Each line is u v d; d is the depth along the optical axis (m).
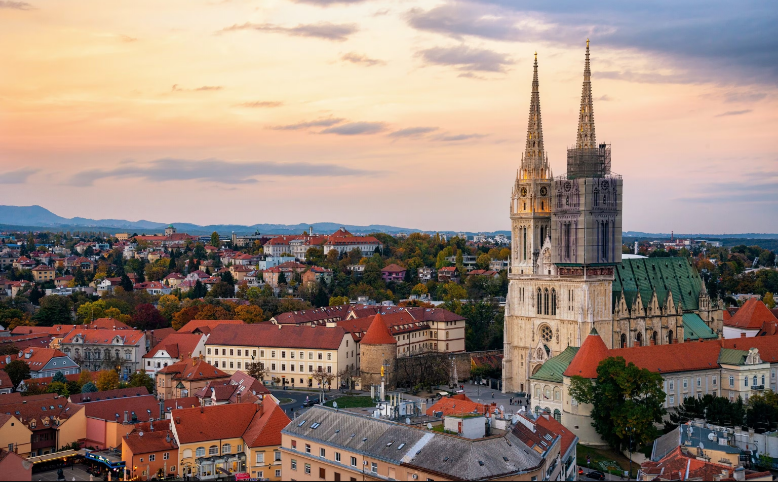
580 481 198.38
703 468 157.50
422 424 170.12
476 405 198.38
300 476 172.00
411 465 147.62
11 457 151.25
